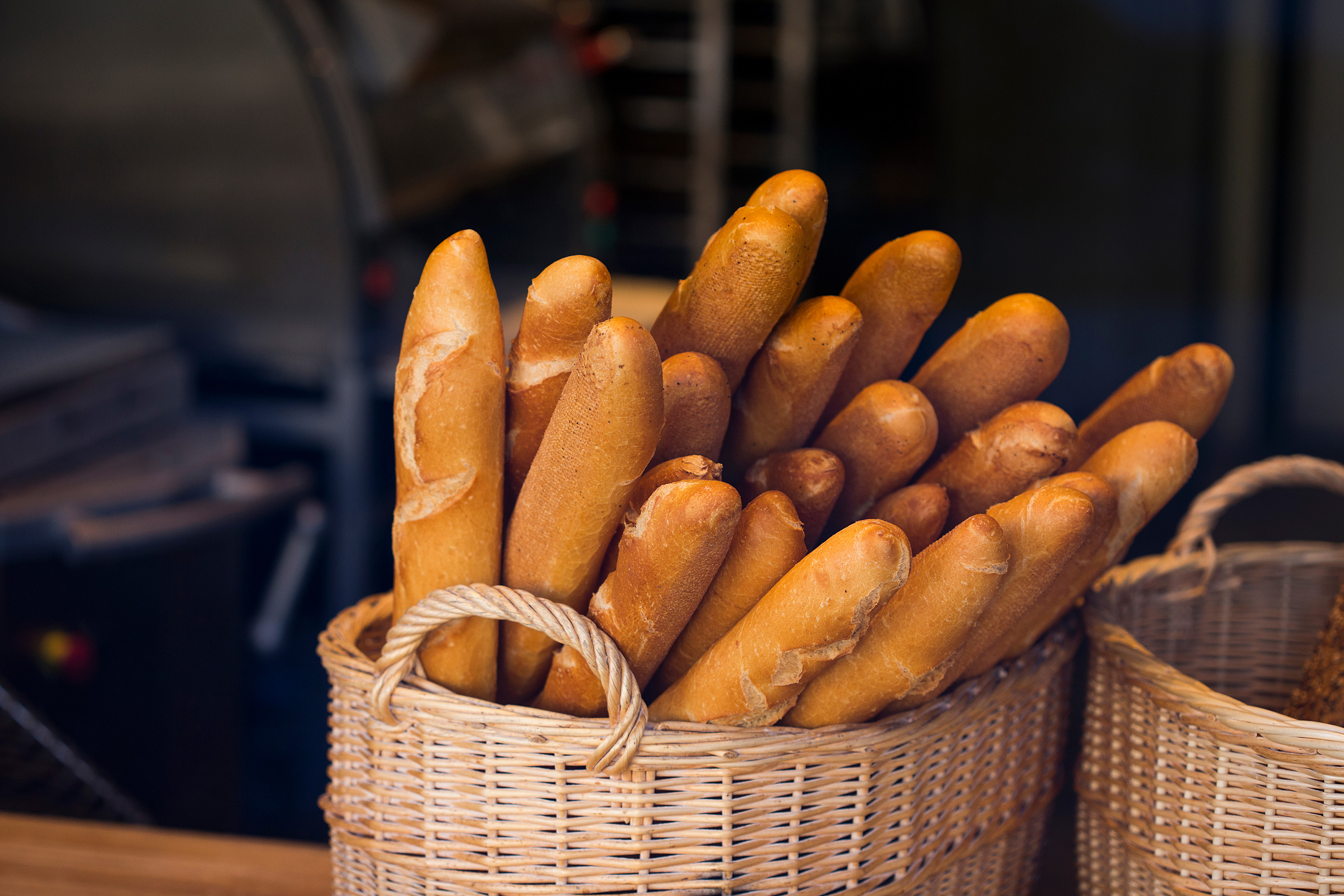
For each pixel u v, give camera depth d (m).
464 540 0.63
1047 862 1.07
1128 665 0.74
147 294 2.24
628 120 5.09
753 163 5.21
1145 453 0.71
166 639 1.65
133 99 2.15
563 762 0.62
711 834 0.63
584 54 3.22
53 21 2.13
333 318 2.20
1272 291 3.27
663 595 0.60
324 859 0.88
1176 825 0.73
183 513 1.63
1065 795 1.27
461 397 0.61
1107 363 3.83
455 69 2.56
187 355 2.15
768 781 0.63
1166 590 0.96
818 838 0.64
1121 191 3.72
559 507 0.61
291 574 2.32
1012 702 0.75
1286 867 0.68
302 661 2.37
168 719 1.67
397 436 0.63
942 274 0.69
